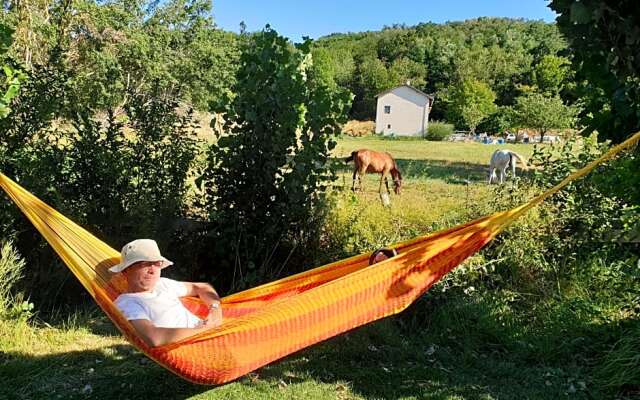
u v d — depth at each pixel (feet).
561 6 13.47
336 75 311.27
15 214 20.06
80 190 22.17
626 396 15.90
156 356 12.91
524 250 23.18
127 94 28.22
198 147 25.40
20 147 21.22
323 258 23.17
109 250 15.72
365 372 17.19
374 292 14.74
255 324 13.38
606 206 23.98
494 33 410.31
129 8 87.56
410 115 255.70
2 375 15.92
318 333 14.25
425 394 15.96
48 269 20.85
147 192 23.31
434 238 16.55
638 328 17.63
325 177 23.36
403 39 367.45
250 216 22.94
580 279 21.88
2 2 44.86
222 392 15.75
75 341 18.54
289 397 15.65
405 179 57.88
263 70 22.48
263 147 22.50
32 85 21.72
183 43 100.99
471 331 19.54
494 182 54.85
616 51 13.11
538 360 18.24
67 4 56.44
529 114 188.03
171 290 15.24
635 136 13.03
